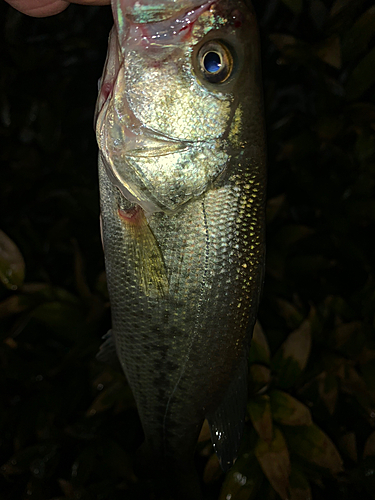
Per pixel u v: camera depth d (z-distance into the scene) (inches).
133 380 8.5
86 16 20.0
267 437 10.8
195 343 7.8
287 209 16.6
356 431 12.9
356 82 14.5
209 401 8.3
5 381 13.8
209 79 6.7
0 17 18.9
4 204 18.4
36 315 13.1
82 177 18.2
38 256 17.2
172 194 7.0
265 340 12.2
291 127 16.6
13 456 12.3
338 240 15.6
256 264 7.7
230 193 7.1
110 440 12.6
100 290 14.3
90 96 20.7
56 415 13.0
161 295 7.6
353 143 15.7
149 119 6.8
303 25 15.0
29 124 18.4
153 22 6.5
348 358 13.0
